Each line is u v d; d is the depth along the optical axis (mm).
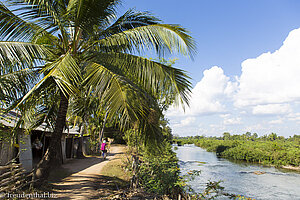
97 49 6715
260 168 27062
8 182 5090
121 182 8430
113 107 4703
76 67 5039
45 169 6352
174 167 9344
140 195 6609
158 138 6160
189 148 70250
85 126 16047
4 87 5148
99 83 5121
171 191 7531
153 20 6887
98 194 6332
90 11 5770
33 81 6086
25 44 5398
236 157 36938
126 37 6055
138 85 6156
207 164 28875
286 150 32656
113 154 21000
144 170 9078
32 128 7824
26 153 8852
